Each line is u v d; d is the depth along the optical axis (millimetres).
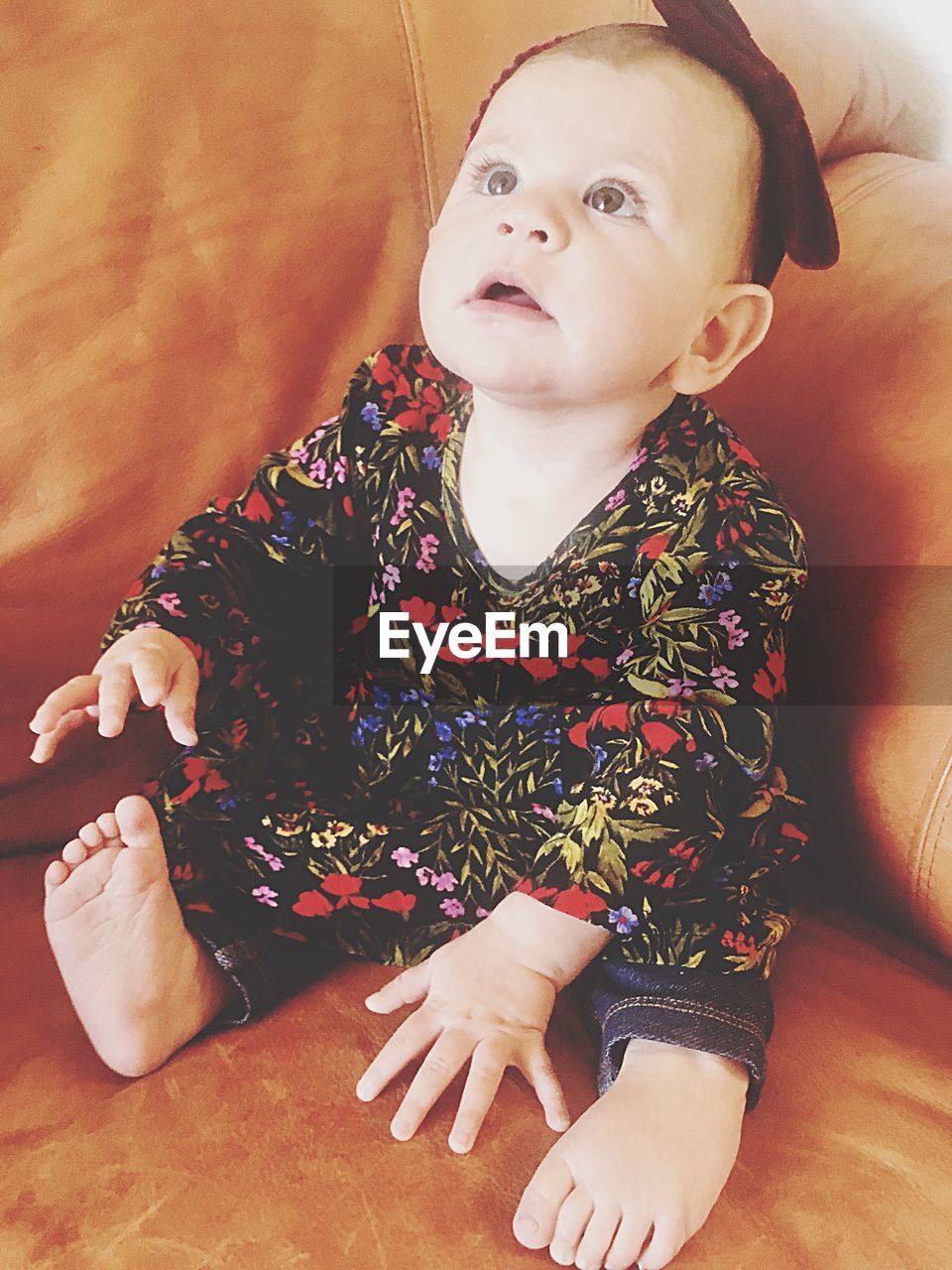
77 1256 497
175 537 758
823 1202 541
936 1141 574
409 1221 520
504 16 811
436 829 707
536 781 730
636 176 646
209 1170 536
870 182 845
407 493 778
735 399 807
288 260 784
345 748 773
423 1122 570
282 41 775
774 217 703
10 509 760
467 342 656
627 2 818
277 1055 607
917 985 676
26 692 776
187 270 767
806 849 707
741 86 670
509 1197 537
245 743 739
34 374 751
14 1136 552
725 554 690
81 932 581
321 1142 554
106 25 751
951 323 735
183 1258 497
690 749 642
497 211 651
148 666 667
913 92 896
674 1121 547
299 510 794
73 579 773
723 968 607
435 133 803
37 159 745
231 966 626
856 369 758
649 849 626
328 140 785
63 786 788
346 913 681
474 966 626
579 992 667
